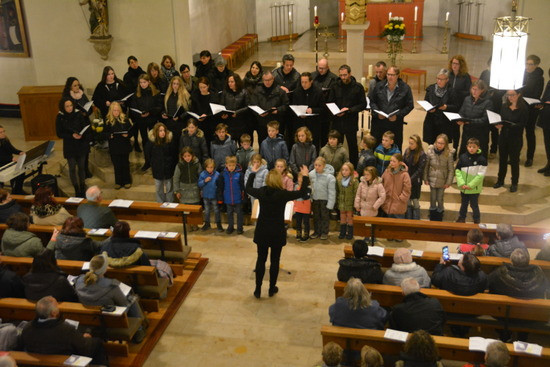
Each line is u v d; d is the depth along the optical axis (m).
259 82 9.45
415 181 8.57
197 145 9.24
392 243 8.84
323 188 8.61
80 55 12.85
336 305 5.80
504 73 5.25
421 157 8.54
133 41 12.54
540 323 6.26
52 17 12.64
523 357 5.38
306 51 18.36
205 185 8.98
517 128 9.05
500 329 6.39
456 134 10.06
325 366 5.05
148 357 6.53
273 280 7.46
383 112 9.41
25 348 5.64
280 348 6.63
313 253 8.57
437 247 8.71
